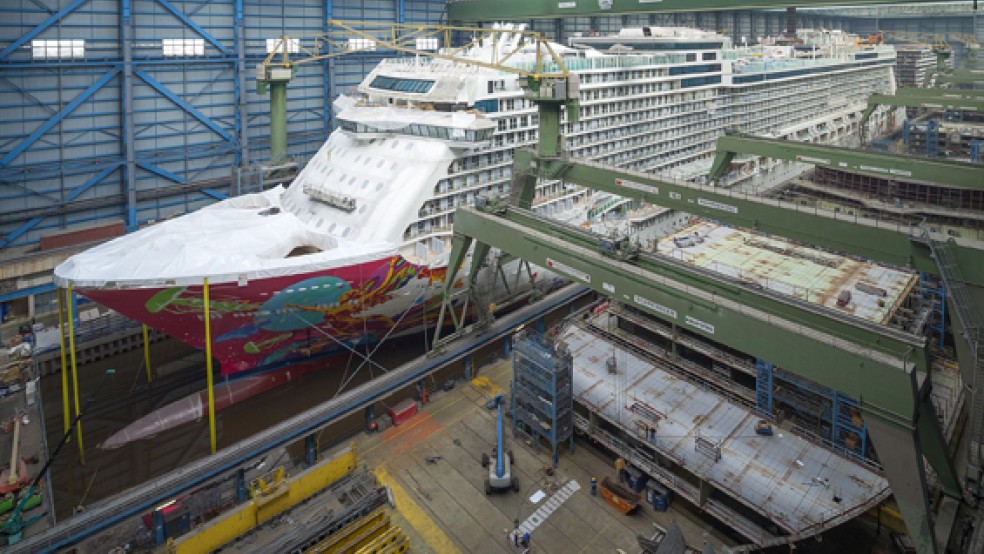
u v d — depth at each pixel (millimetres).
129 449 33250
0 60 43375
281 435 28406
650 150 59125
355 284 33969
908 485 18844
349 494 26109
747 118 73438
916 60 127812
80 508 25359
